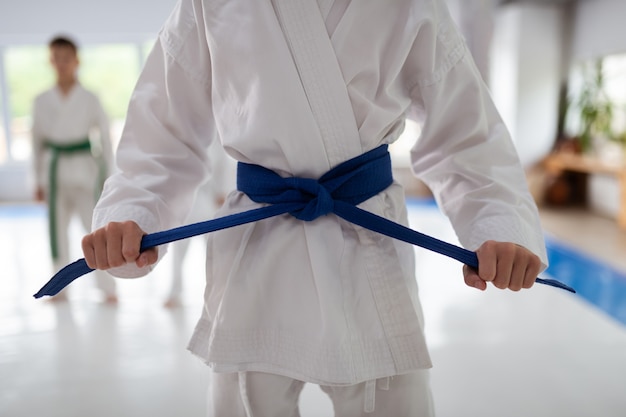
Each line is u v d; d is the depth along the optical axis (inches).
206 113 39.3
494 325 100.8
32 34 270.5
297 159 33.9
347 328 33.6
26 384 78.6
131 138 39.1
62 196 122.1
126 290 123.3
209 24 34.3
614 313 123.9
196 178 39.9
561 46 265.7
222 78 34.8
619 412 70.6
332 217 35.1
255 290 35.4
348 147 33.9
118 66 307.1
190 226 33.3
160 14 273.6
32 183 125.7
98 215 35.4
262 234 36.1
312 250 34.0
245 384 36.2
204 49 36.2
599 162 231.6
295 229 35.0
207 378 79.4
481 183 37.2
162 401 73.2
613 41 231.0
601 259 167.8
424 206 252.8
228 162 116.1
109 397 74.4
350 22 32.6
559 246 184.9
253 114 33.4
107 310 109.9
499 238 33.7
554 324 101.3
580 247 183.2
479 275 32.5
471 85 37.2
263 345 35.4
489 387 77.1
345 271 34.4
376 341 34.4
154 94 38.6
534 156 272.7
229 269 36.0
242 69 33.3
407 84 37.2
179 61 36.7
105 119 122.6
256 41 32.6
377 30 33.3
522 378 79.7
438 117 37.6
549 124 269.9
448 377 80.0
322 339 33.2
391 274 34.9
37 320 104.9
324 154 33.7
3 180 281.4
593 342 92.7
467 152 37.9
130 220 33.7
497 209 35.5
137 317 105.6
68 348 91.0
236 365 35.1
